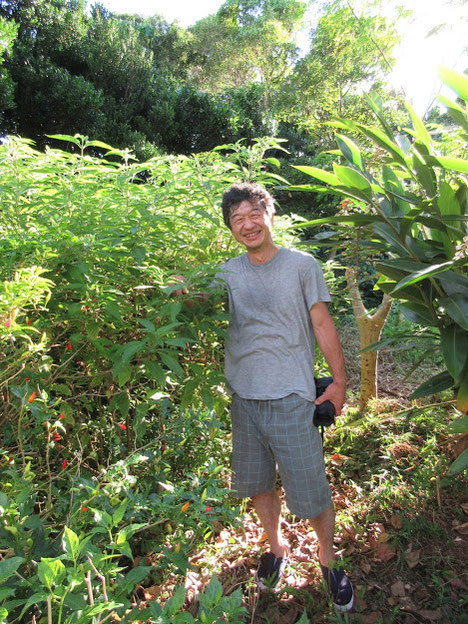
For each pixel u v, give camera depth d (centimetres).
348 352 492
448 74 167
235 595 95
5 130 627
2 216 172
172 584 170
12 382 151
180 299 167
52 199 180
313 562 191
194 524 143
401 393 398
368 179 219
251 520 221
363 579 183
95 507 132
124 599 102
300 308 169
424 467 246
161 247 184
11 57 599
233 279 177
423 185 208
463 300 195
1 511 108
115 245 166
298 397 167
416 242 228
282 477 173
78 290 160
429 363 474
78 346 183
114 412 202
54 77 605
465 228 208
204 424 195
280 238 238
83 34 708
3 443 145
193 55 1969
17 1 648
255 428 176
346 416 320
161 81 783
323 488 172
